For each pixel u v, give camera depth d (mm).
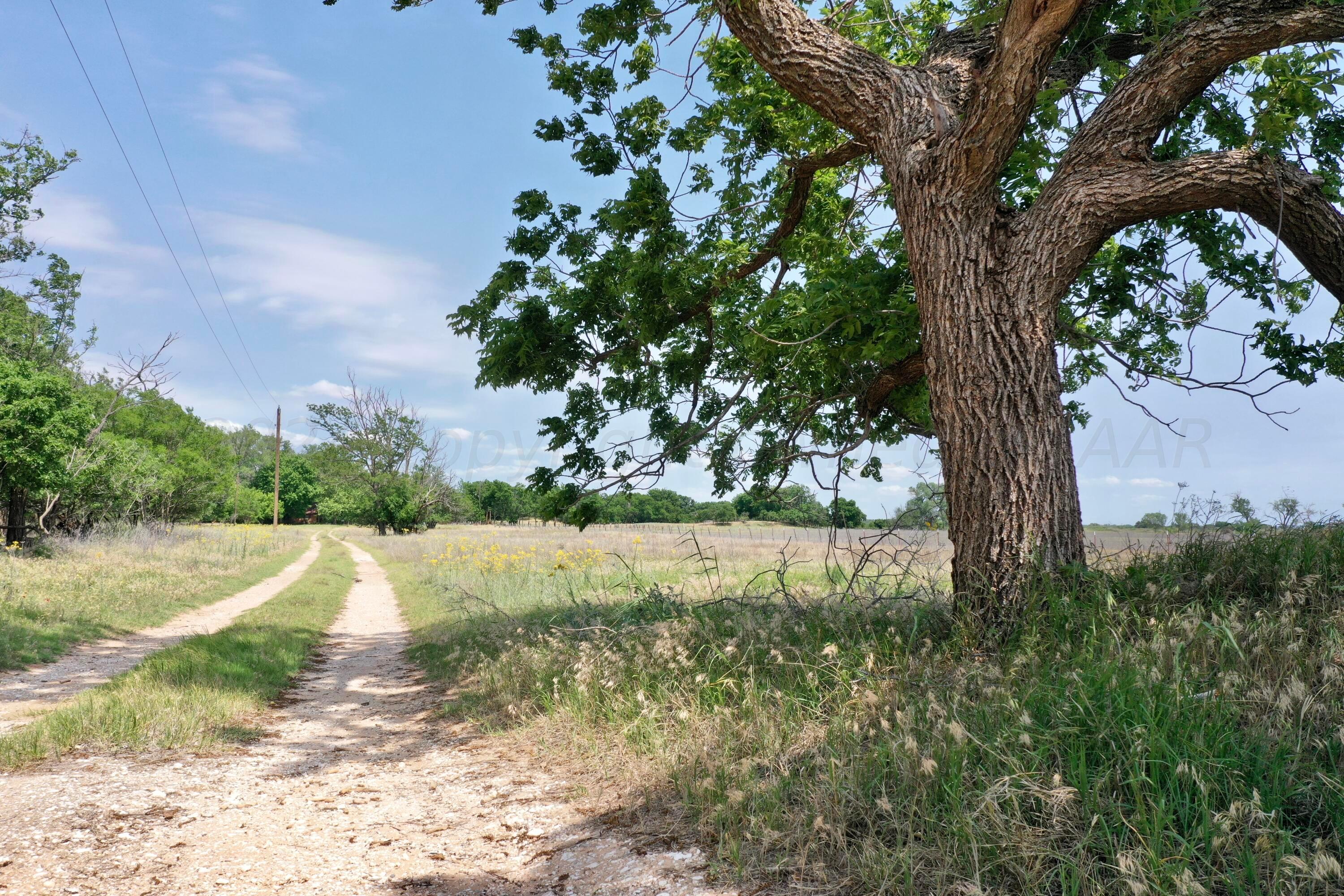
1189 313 8383
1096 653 4258
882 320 7285
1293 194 5426
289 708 8016
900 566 8078
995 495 5480
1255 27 5180
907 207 6117
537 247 10125
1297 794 2840
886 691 4391
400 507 66500
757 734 4418
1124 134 5625
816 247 10102
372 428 67188
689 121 9750
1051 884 2691
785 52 6504
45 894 3297
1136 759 2982
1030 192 8641
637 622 8211
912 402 8609
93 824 4160
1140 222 5750
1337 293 5773
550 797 4516
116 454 27969
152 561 23547
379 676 10266
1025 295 5645
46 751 5574
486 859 3740
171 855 3807
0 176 28812
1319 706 3205
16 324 32031
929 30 9641
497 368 9922
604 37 8812
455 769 5402
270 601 18047
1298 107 5535
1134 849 2590
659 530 50469
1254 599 4852
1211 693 3459
